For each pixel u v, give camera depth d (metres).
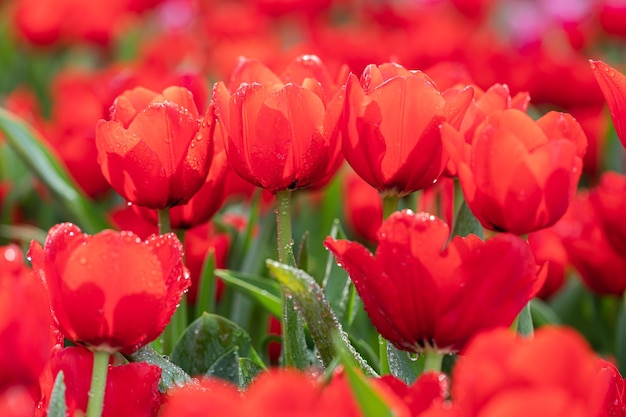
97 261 1.09
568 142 1.14
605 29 2.86
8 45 3.13
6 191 1.83
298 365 1.20
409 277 1.11
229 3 3.92
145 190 1.22
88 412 1.11
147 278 1.10
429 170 1.19
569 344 0.99
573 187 1.17
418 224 1.10
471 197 1.16
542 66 2.24
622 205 1.45
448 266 1.10
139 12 3.23
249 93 1.18
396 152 1.18
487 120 1.17
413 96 1.17
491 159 1.14
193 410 0.99
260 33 2.91
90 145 1.78
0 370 1.16
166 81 1.52
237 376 1.20
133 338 1.11
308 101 1.18
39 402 1.14
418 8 3.33
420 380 1.05
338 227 1.35
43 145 1.59
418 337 1.12
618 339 1.49
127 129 1.23
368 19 3.28
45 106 2.96
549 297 1.60
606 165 1.92
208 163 1.23
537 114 2.17
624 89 1.19
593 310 1.57
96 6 2.90
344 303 1.32
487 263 1.10
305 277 1.13
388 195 1.20
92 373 1.12
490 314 1.11
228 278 1.33
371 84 1.21
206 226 1.52
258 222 1.61
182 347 1.25
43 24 2.80
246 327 1.45
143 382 1.13
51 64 3.15
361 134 1.18
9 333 1.16
